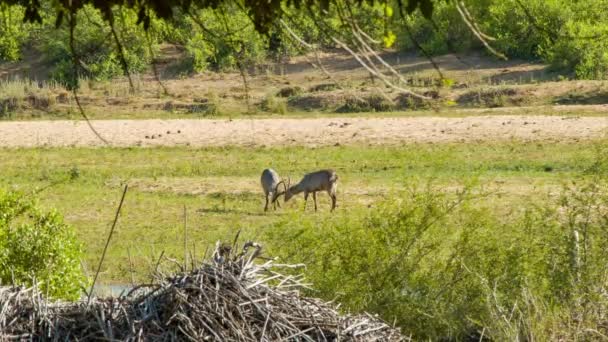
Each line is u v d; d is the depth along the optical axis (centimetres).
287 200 7931
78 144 11388
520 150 9975
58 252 3847
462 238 3950
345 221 4291
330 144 11006
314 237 3941
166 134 11744
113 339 2611
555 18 10362
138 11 1802
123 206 7650
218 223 7019
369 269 3866
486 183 7994
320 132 11569
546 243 3912
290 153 10538
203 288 2683
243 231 6388
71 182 8912
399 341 3052
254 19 1727
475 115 12394
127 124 12525
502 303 3794
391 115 12675
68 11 1733
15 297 2795
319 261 3884
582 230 3906
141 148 10994
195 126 12181
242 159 10231
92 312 2739
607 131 9981
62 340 2684
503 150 10025
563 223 4128
